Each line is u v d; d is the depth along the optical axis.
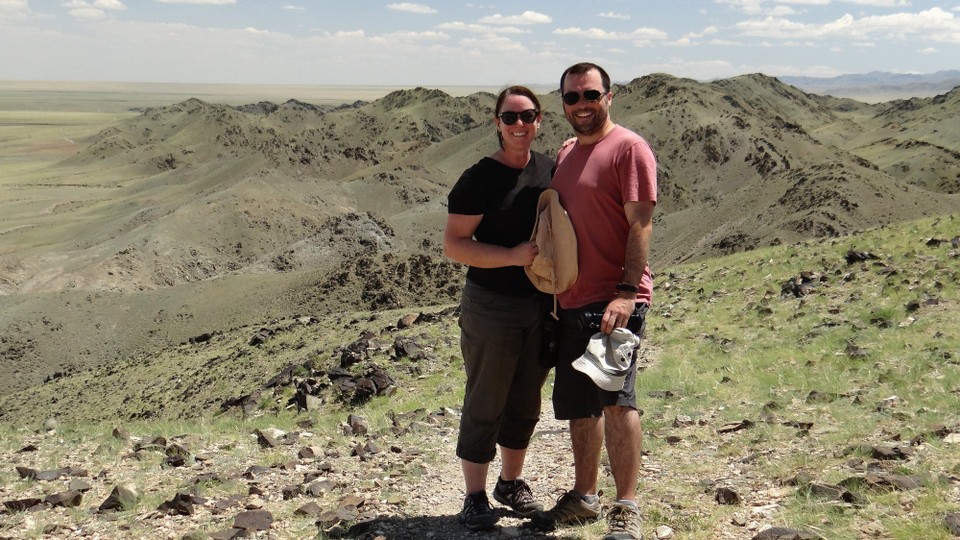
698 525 5.49
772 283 20.73
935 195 147.00
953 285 15.02
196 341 56.25
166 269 199.00
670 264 139.00
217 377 34.16
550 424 10.14
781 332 15.20
